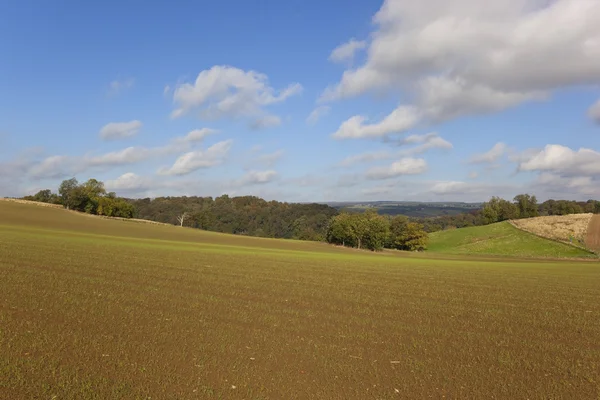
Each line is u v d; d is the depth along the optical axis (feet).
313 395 27.96
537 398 29.37
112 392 26.35
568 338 47.21
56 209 399.24
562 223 403.95
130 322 43.09
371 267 134.00
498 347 42.04
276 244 300.61
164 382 28.40
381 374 32.55
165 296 58.85
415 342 42.29
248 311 52.37
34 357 31.35
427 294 76.79
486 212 552.82
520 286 96.84
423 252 370.53
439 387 30.55
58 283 62.95
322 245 347.77
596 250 309.63
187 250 155.63
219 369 31.45
